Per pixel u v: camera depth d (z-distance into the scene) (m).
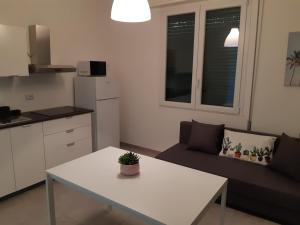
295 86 2.88
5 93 3.14
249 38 3.11
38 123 2.93
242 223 2.33
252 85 3.18
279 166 2.50
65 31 3.77
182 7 3.57
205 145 3.08
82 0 3.96
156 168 2.00
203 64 3.56
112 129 4.02
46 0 3.47
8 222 2.35
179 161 2.84
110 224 2.32
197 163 2.79
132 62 4.26
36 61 3.27
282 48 2.90
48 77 3.61
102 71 3.92
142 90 4.23
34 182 2.97
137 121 4.39
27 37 3.28
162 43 3.84
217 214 2.47
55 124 3.14
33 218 2.41
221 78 3.46
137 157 1.95
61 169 1.96
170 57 3.87
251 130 3.26
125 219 2.40
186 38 3.66
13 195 2.83
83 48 4.07
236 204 2.50
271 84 3.04
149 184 1.73
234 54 3.30
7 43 2.74
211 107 3.54
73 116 3.36
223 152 2.98
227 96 3.44
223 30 3.34
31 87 3.41
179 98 3.88
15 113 3.11
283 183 2.33
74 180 1.77
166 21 3.75
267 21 2.96
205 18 3.41
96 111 3.72
